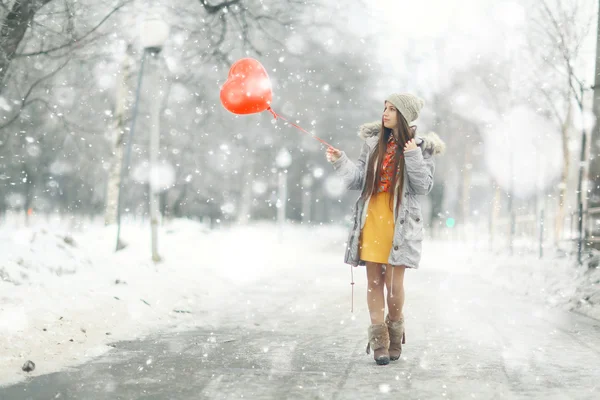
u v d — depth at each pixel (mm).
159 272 8656
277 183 33625
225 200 36719
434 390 3609
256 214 51656
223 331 5566
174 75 11945
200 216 34469
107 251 10984
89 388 3559
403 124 4395
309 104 27031
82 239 12594
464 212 29359
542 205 17422
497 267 12188
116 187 16344
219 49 11109
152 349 4719
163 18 10523
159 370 4043
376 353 4270
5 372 3834
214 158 23859
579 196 11859
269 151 30438
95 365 4152
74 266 7484
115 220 16312
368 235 4406
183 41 11055
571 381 3850
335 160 4562
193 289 8102
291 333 5477
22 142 11078
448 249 21781
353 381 3811
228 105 4617
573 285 8281
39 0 7004
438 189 33625
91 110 12781
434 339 5230
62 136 12570
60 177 25250
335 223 59938
